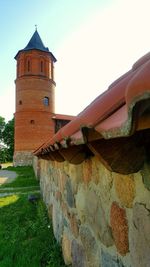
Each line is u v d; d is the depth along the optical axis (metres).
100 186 2.16
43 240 4.96
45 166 8.33
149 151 1.32
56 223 4.83
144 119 0.83
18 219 6.87
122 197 1.74
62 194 4.07
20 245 4.78
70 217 3.41
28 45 42.94
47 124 41.75
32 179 20.39
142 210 1.47
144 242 1.45
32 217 7.04
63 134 1.82
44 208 7.59
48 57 43.09
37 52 42.00
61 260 3.88
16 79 42.62
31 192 13.85
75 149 2.10
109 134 0.97
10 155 66.62
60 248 4.24
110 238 1.99
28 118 40.84
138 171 1.47
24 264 3.93
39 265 3.86
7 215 7.51
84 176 2.63
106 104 1.15
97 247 2.29
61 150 2.27
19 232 5.62
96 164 2.22
